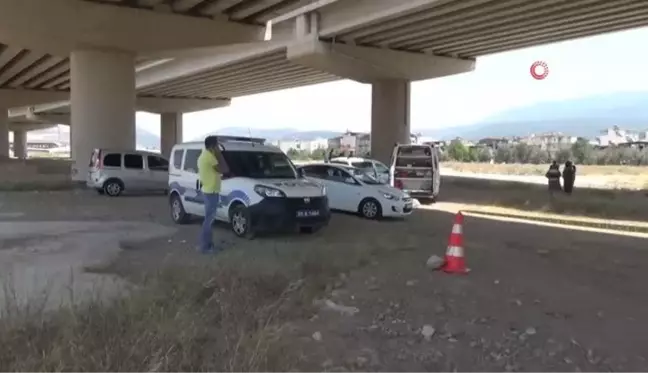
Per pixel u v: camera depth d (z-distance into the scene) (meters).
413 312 7.16
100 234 12.98
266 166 13.67
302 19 35.97
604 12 27.41
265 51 40.12
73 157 28.47
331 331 6.42
